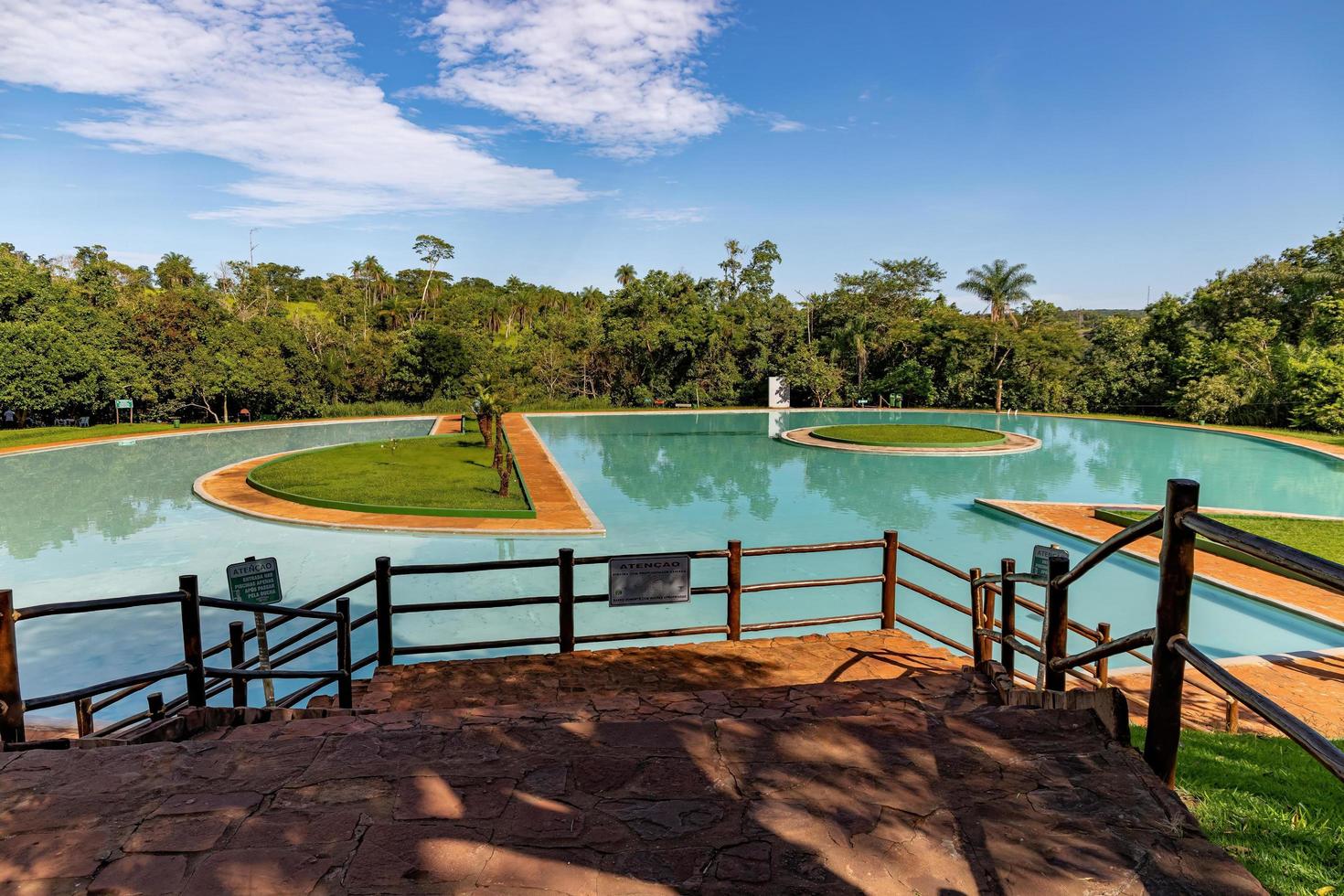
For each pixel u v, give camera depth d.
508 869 1.78
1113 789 1.99
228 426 34.25
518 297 76.81
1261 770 3.90
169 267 61.22
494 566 5.09
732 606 5.46
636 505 18.00
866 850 1.82
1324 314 34.25
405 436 33.25
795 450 28.61
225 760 2.31
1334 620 9.84
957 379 44.56
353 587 4.88
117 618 10.29
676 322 46.75
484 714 3.65
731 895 1.68
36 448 26.42
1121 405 40.97
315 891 1.72
